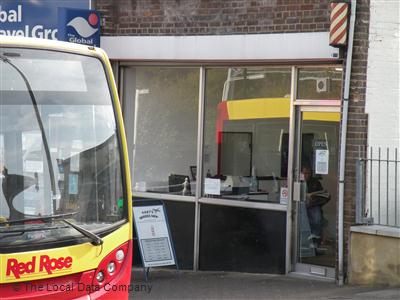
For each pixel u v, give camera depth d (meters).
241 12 10.02
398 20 9.43
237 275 10.19
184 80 10.80
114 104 6.66
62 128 6.42
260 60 9.98
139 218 9.95
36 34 10.36
